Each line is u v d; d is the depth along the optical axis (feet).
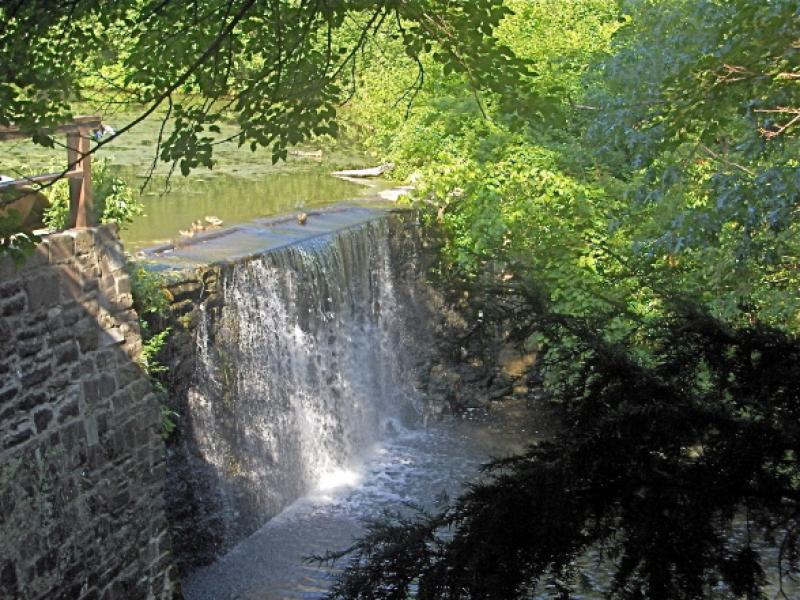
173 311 42.83
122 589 33.12
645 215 50.39
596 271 47.37
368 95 63.77
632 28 48.52
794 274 36.81
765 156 30.53
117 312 32.45
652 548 14.28
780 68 27.04
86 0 18.97
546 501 14.76
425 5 20.16
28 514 29.04
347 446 53.06
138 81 20.90
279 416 48.75
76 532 30.91
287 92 20.81
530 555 14.90
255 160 70.74
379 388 55.42
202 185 63.26
